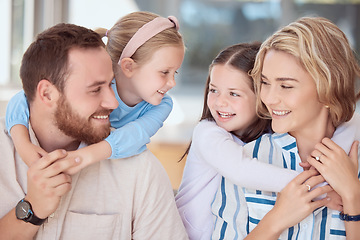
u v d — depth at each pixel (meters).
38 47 1.21
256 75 1.38
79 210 1.29
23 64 1.24
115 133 1.31
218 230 1.43
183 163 4.21
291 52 1.24
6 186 1.26
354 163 1.31
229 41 8.22
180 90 8.30
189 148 1.70
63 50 1.19
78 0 5.55
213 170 1.52
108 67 1.24
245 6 8.06
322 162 1.28
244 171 1.36
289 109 1.26
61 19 5.10
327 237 1.32
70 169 1.19
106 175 1.32
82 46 1.20
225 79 1.53
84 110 1.21
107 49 1.67
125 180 1.32
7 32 4.04
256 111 1.45
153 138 5.27
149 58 1.60
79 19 5.62
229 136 1.51
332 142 1.30
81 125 1.23
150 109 1.60
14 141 1.24
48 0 4.76
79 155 1.21
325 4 7.57
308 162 1.34
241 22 8.14
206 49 8.27
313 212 1.33
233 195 1.42
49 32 1.22
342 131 1.38
